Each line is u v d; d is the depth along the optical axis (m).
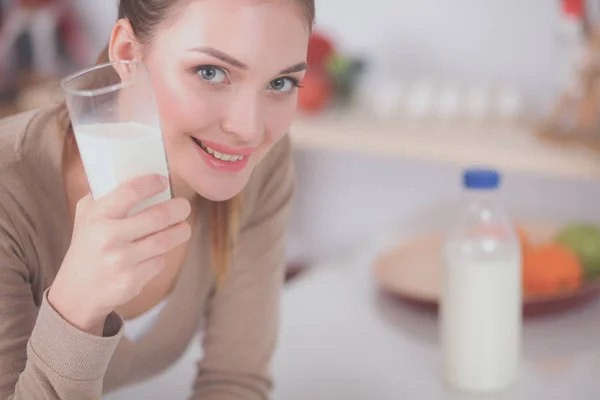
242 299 1.32
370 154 2.46
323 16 2.42
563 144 1.99
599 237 1.84
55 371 0.90
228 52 0.94
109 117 0.85
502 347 1.44
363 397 1.43
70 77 0.86
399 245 2.07
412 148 2.04
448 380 1.47
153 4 0.97
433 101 2.20
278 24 0.95
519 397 1.42
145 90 0.85
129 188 0.84
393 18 2.35
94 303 0.87
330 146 2.13
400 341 1.66
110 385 1.28
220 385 1.33
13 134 1.06
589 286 1.75
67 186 1.08
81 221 0.87
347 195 2.52
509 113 2.18
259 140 1.00
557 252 1.77
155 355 1.30
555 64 2.22
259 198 1.30
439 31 2.31
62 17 2.66
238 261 1.31
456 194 2.40
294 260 2.38
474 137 2.09
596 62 1.98
